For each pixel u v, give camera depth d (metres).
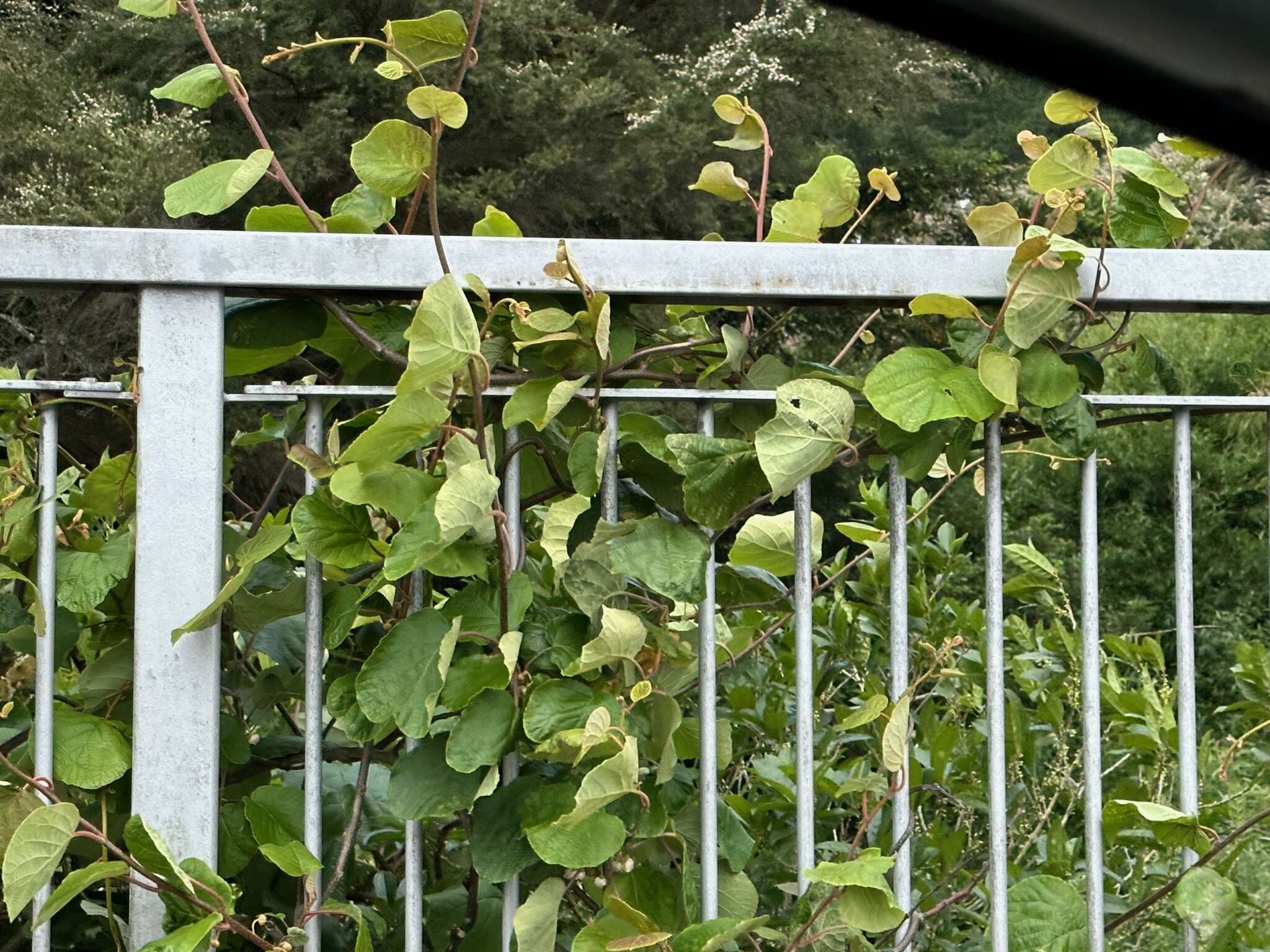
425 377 1.23
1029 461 10.45
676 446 1.35
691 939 1.29
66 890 1.18
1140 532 9.80
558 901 1.36
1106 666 2.31
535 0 14.52
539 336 1.36
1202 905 1.39
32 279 1.32
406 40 1.38
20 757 1.52
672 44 16.16
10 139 12.22
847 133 15.05
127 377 1.53
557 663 1.37
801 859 1.42
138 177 12.22
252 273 1.33
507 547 1.33
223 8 13.64
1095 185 1.44
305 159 13.45
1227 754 1.87
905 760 1.40
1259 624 8.96
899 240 15.41
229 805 1.44
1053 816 2.66
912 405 1.32
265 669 1.81
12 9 13.84
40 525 1.39
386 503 1.31
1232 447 9.62
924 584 2.49
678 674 1.48
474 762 1.30
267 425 1.82
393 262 1.35
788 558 1.65
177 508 1.34
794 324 12.52
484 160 14.50
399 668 1.32
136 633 1.34
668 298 1.40
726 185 1.71
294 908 1.58
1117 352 1.50
